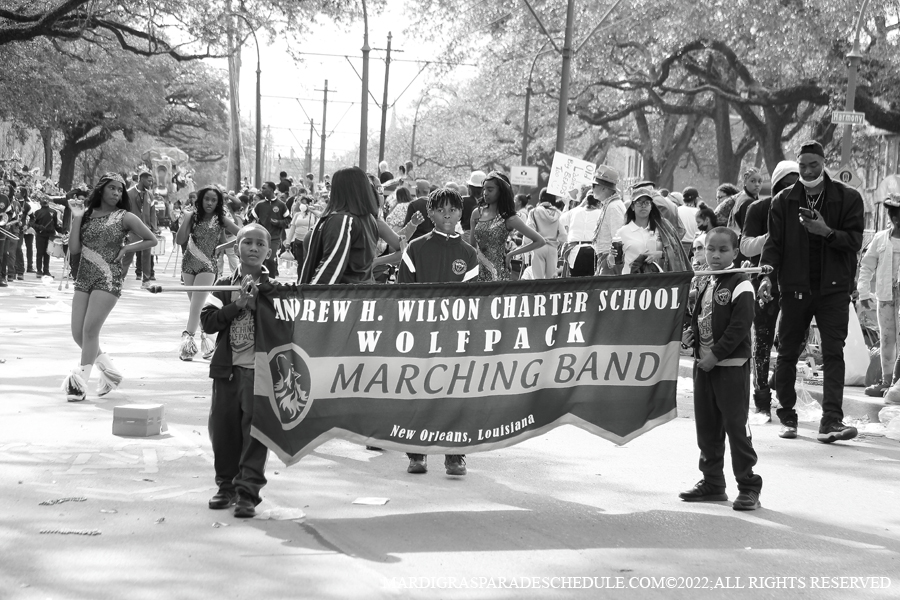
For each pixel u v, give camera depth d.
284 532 5.50
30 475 6.56
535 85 40.16
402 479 6.83
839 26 31.47
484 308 6.08
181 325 15.60
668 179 42.03
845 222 8.32
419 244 7.22
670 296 6.16
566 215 15.85
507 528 5.70
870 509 6.34
